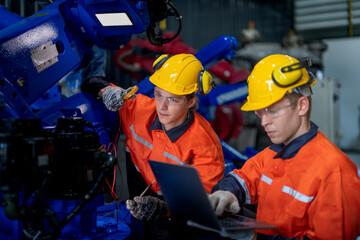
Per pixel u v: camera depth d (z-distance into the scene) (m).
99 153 1.19
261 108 1.20
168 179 1.12
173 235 1.56
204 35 6.04
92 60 2.06
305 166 1.20
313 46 5.62
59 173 1.23
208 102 2.73
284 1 7.52
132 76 4.10
